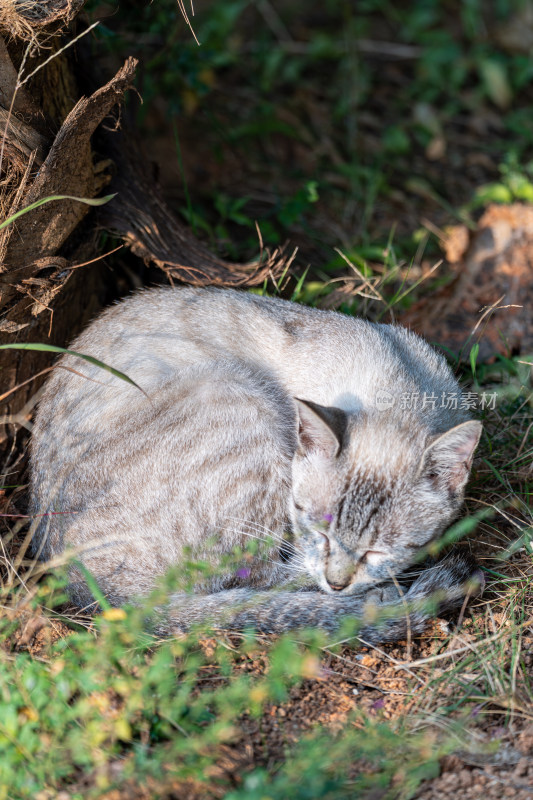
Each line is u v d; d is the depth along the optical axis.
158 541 5.01
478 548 5.36
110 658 4.12
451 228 8.58
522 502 5.57
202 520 5.07
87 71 6.11
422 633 4.74
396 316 7.21
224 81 10.94
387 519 4.77
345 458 4.87
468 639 4.63
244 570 5.05
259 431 5.20
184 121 9.90
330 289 7.07
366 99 11.12
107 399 5.21
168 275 6.22
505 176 9.23
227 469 5.12
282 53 10.77
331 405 5.26
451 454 4.75
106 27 6.54
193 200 8.99
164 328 5.46
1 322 5.09
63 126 4.85
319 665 4.47
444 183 9.77
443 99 11.29
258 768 3.75
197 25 9.67
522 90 11.42
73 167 5.12
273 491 5.20
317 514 4.90
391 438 4.91
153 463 5.09
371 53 12.01
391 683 4.41
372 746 3.81
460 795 3.71
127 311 5.61
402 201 9.48
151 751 3.78
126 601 4.84
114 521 5.03
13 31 4.66
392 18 12.53
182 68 7.90
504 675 4.34
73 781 3.69
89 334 5.54
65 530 5.05
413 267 8.04
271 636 4.61
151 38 7.91
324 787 3.46
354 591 4.90
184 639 4.45
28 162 4.89
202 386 5.24
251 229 8.50
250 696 3.99
